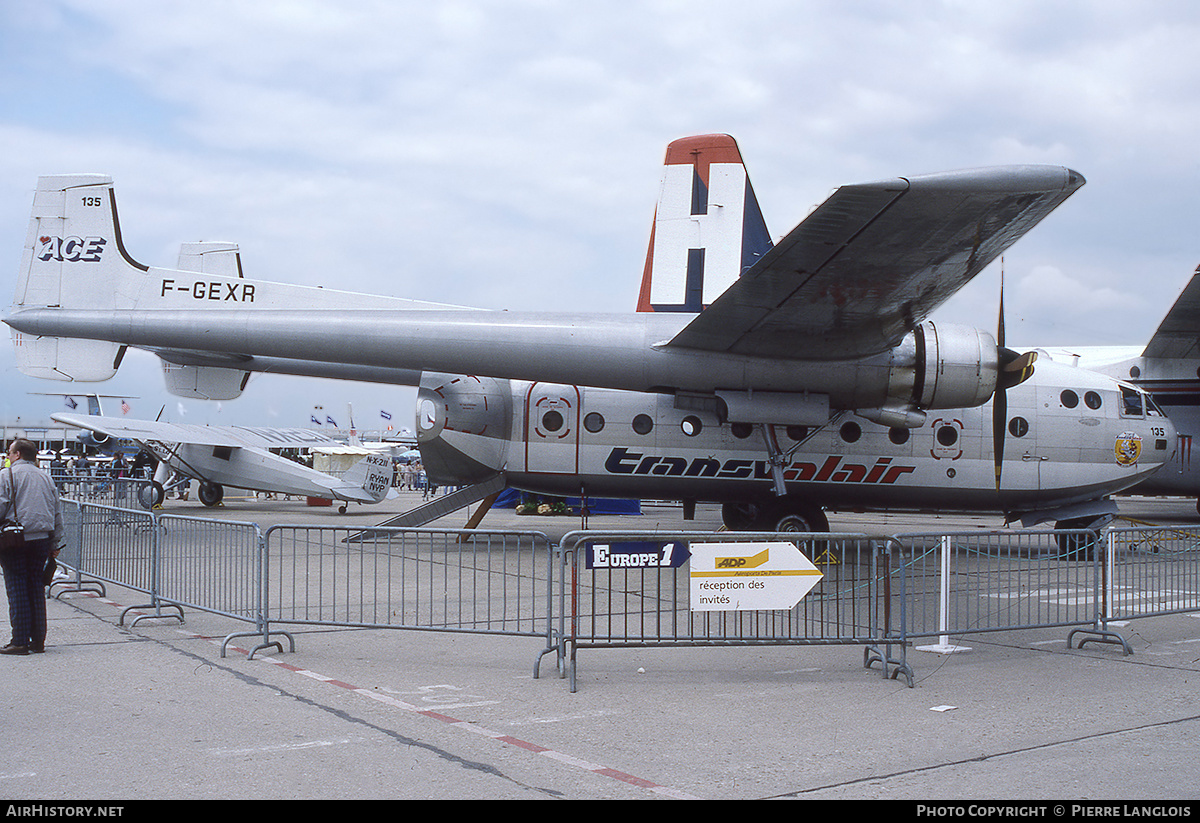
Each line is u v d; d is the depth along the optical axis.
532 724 5.72
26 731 5.41
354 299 15.82
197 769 4.73
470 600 10.83
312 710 5.98
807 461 15.30
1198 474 21.17
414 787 4.48
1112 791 4.50
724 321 12.32
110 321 14.20
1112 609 8.98
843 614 9.22
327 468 54.69
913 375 13.83
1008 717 6.00
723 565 7.03
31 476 7.64
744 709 6.17
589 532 6.96
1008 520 16.95
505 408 15.94
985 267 10.96
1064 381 16.14
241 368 18.33
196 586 8.95
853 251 10.20
